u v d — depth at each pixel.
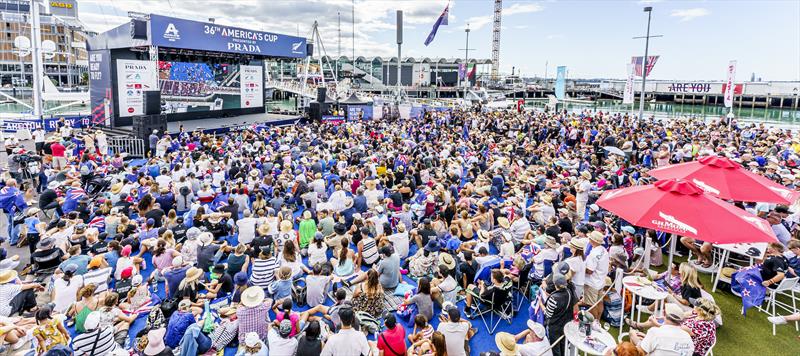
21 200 10.66
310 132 25.59
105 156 18.41
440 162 18.97
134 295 7.46
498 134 28.88
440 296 7.65
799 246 7.77
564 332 5.73
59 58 94.94
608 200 7.27
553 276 6.54
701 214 6.08
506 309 7.77
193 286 7.29
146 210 11.07
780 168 14.05
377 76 124.00
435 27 36.78
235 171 15.73
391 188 15.60
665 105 88.69
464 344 6.00
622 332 7.17
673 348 4.96
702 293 6.69
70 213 10.16
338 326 6.66
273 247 9.17
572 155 18.33
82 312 6.48
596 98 108.88
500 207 12.30
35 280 8.14
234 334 6.57
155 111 23.45
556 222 9.55
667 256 10.37
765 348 6.74
